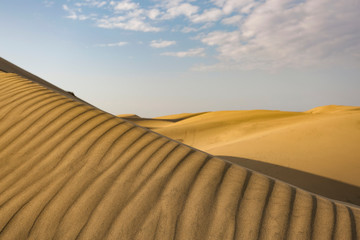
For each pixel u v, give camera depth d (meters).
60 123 3.45
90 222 2.03
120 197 2.24
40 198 2.28
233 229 1.94
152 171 2.53
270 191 2.32
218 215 2.05
